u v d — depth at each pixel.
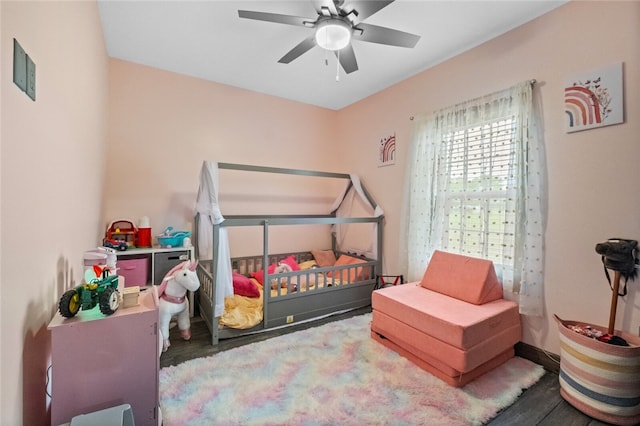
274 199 3.98
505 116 2.42
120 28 2.45
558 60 2.13
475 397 1.81
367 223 3.85
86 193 1.95
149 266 2.83
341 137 4.40
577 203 2.05
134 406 1.25
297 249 4.18
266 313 2.73
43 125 1.15
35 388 1.13
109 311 1.21
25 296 1.02
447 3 2.10
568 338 1.80
